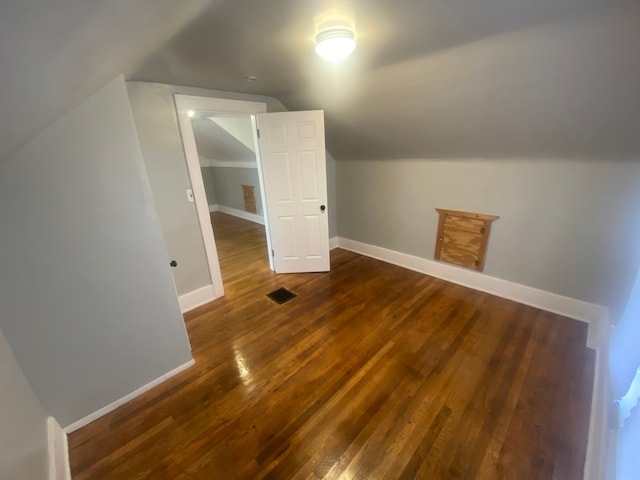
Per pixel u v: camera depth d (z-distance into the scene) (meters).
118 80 1.50
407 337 2.31
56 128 1.37
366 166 3.66
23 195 1.34
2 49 0.50
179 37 1.41
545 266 2.54
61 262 1.48
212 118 4.51
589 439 1.47
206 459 1.47
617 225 2.13
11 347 1.37
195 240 2.80
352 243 4.20
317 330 2.44
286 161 3.16
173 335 1.96
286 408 1.73
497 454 1.45
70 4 0.52
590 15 1.25
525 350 2.13
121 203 1.62
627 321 1.75
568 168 2.24
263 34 1.44
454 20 1.33
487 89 1.90
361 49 1.67
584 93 1.67
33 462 1.16
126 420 1.69
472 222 2.90
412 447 1.49
